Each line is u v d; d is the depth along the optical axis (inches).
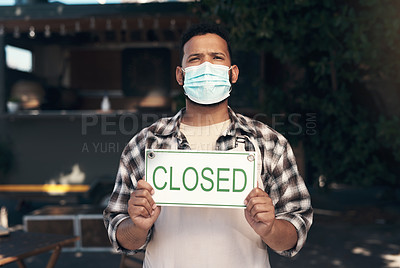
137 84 333.7
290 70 235.6
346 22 173.5
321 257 183.5
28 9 216.2
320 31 183.9
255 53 230.7
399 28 172.9
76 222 188.1
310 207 53.8
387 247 197.0
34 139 223.5
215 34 53.9
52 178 222.5
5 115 221.3
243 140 54.1
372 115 223.6
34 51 291.0
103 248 189.2
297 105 225.5
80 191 220.8
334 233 223.1
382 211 270.5
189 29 54.8
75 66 343.9
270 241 48.1
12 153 224.1
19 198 224.7
